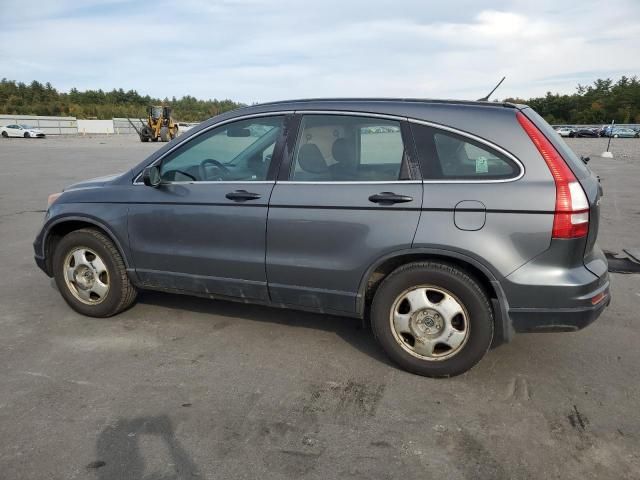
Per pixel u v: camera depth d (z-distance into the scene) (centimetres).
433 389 323
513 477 245
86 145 3416
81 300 433
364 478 244
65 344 384
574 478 244
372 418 292
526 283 302
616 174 1548
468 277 316
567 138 5050
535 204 297
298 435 276
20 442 268
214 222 371
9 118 6462
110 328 413
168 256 393
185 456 258
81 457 256
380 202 323
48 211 441
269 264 359
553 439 273
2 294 490
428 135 325
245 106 383
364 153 339
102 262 419
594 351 375
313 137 353
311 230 343
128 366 351
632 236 728
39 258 450
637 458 258
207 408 301
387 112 337
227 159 380
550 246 298
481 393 319
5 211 926
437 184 316
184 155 394
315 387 325
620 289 507
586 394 318
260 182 361
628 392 320
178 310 451
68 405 302
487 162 312
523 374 342
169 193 389
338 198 335
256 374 341
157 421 287
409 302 331
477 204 306
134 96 11944
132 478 242
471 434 278
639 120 7550
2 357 362
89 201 418
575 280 301
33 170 1636
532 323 311
